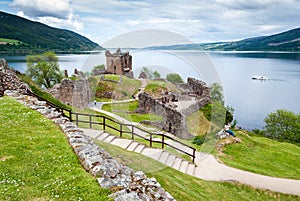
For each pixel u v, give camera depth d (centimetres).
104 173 589
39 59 4528
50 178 572
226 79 10944
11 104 1179
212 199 973
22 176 575
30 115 1037
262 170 1505
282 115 3847
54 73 4522
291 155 1983
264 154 1927
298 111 6338
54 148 728
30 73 4384
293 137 3662
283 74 13050
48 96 2244
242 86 9712
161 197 604
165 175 997
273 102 7288
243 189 1218
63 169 612
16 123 930
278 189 1261
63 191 523
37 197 504
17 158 657
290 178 1414
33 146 738
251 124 5347
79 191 522
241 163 1609
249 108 6569
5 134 818
